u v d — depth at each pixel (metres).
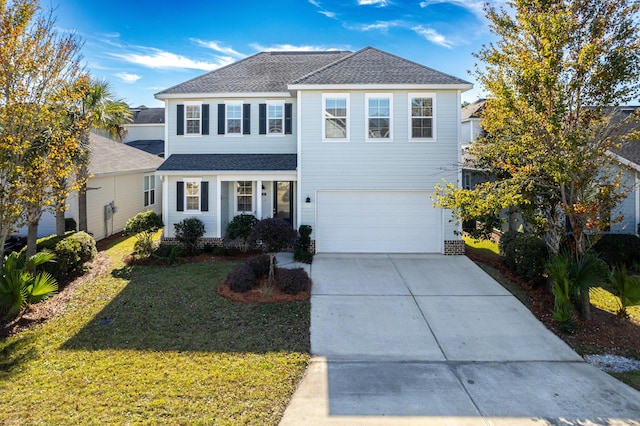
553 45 8.07
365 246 14.79
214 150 17.14
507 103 8.59
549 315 9.05
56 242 11.14
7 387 5.85
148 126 35.84
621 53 7.91
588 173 8.64
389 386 6.12
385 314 9.05
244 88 17.09
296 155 16.72
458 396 5.86
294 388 6.00
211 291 10.20
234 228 14.55
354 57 16.17
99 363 6.61
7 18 9.03
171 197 15.35
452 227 14.52
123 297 9.77
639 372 6.76
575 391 6.08
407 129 14.38
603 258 13.19
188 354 6.97
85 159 13.54
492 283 11.27
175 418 5.14
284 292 10.06
